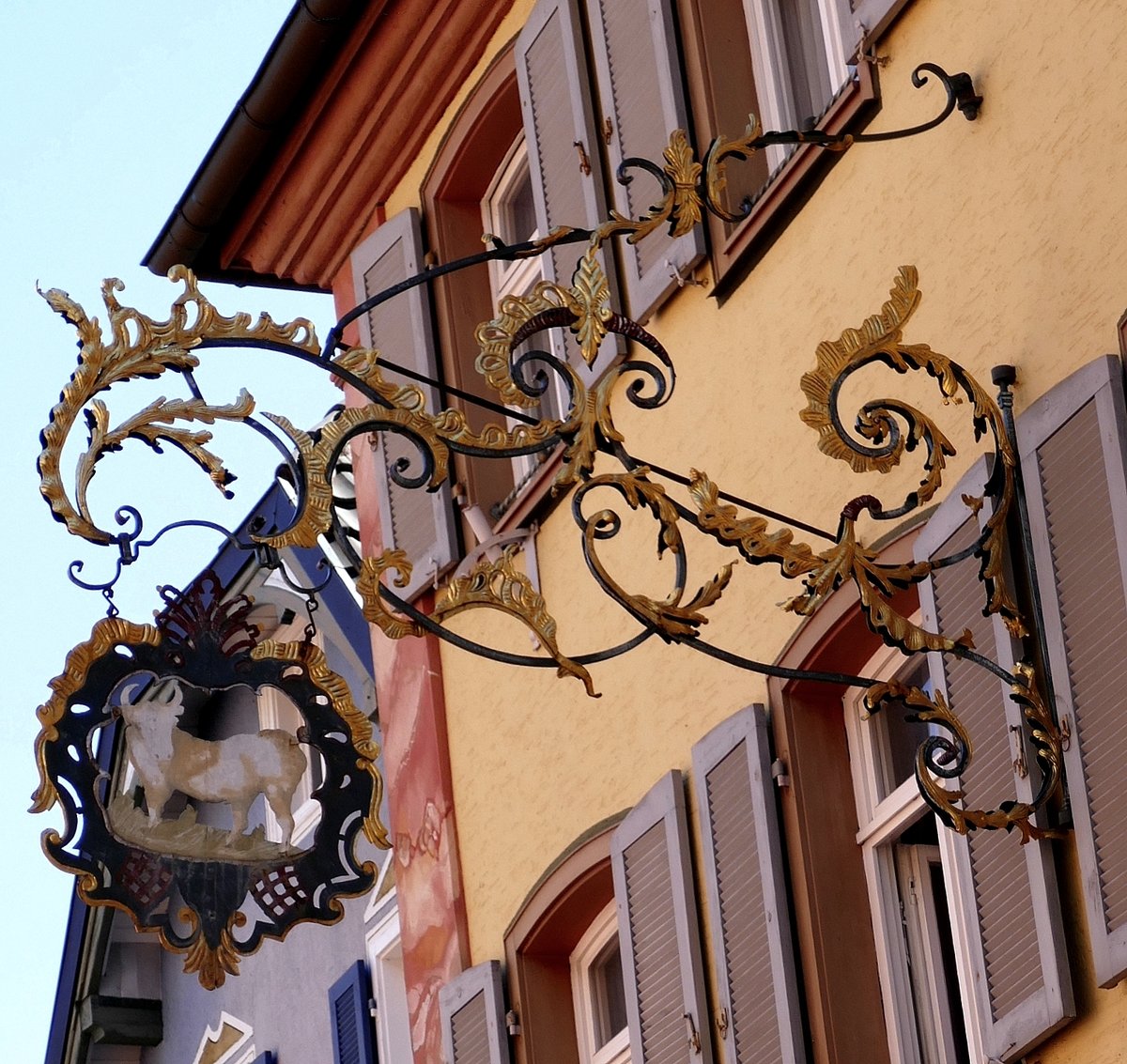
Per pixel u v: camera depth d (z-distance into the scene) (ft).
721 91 38.19
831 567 27.43
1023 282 30.63
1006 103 31.30
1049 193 30.35
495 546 42.93
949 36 32.45
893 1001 33.58
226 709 56.75
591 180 40.81
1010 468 29.25
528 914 41.37
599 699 40.11
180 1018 66.59
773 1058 33.91
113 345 25.44
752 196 37.24
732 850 35.14
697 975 35.81
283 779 25.63
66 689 25.16
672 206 28.25
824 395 28.12
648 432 39.17
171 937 25.02
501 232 46.85
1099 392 28.17
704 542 37.58
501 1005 41.68
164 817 25.29
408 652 46.09
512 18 44.70
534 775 42.01
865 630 34.01
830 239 34.83
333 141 48.29
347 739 26.00
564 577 41.50
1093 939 27.55
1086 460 28.22
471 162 46.39
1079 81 30.01
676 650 37.99
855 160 34.30
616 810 39.40
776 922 34.04
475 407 45.68
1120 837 27.30
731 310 37.24
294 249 50.83
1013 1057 28.94
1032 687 28.40
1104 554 27.84
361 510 48.39
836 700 34.99
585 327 27.22
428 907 44.75
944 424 31.73
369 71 46.83
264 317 26.16
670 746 37.96
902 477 32.83
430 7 45.32
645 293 38.78
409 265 46.83
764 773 34.65
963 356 31.58
